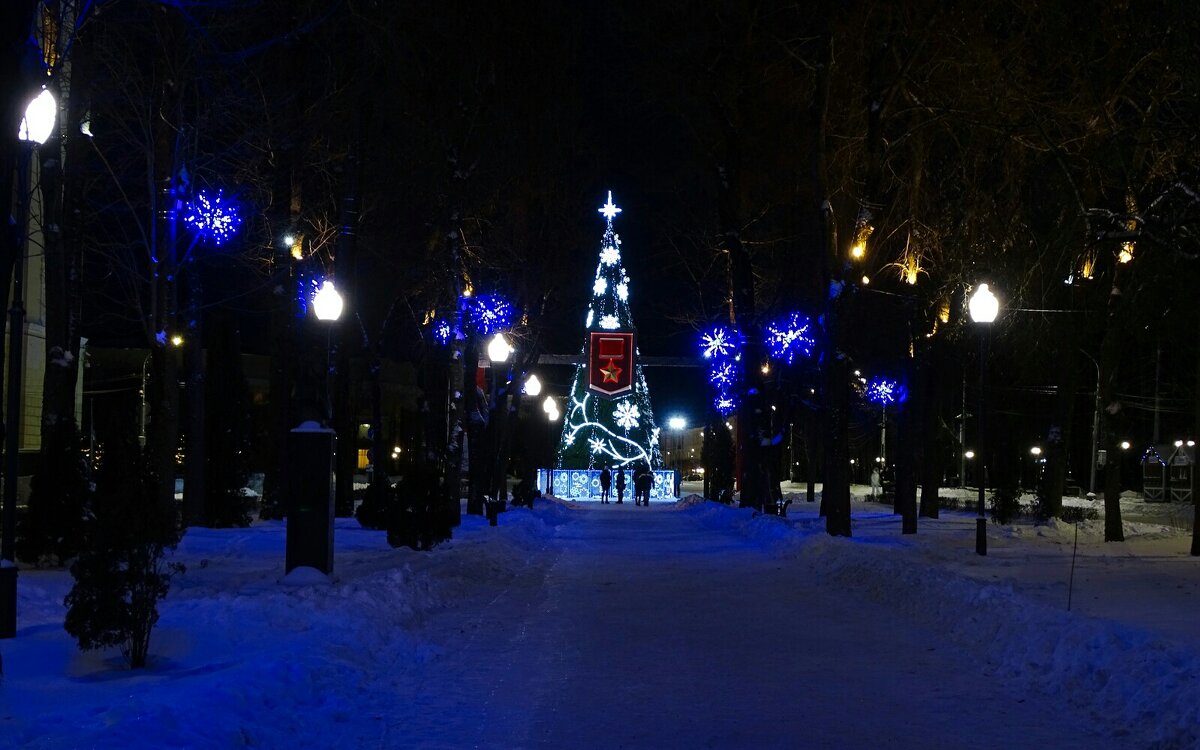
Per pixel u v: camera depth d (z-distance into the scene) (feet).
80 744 21.44
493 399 129.80
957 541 86.63
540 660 37.40
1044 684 32.76
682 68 111.34
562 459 214.07
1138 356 184.96
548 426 226.99
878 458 233.96
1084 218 73.61
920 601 49.11
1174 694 27.89
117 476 61.82
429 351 117.70
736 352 138.51
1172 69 71.56
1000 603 42.55
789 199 121.08
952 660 37.50
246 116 80.12
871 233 90.94
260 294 104.73
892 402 115.55
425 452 116.57
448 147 103.60
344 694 30.68
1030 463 247.91
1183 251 69.56
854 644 40.81
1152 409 191.01
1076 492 197.98
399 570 52.13
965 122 85.66
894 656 38.27
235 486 95.20
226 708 25.75
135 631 30.94
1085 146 78.69
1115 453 92.73
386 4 82.94
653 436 214.90
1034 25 80.18
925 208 97.19
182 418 130.93
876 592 55.16
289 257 93.71
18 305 38.27
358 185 73.10
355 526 98.37
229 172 82.89
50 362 59.57
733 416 182.29
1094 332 106.52
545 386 215.51
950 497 184.85
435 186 110.22
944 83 88.43
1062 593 51.55
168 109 73.82
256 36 81.56
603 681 33.81
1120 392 192.24
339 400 114.42
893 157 98.07
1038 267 92.12
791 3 95.09
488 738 26.78
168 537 31.96
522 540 91.56
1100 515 130.62
